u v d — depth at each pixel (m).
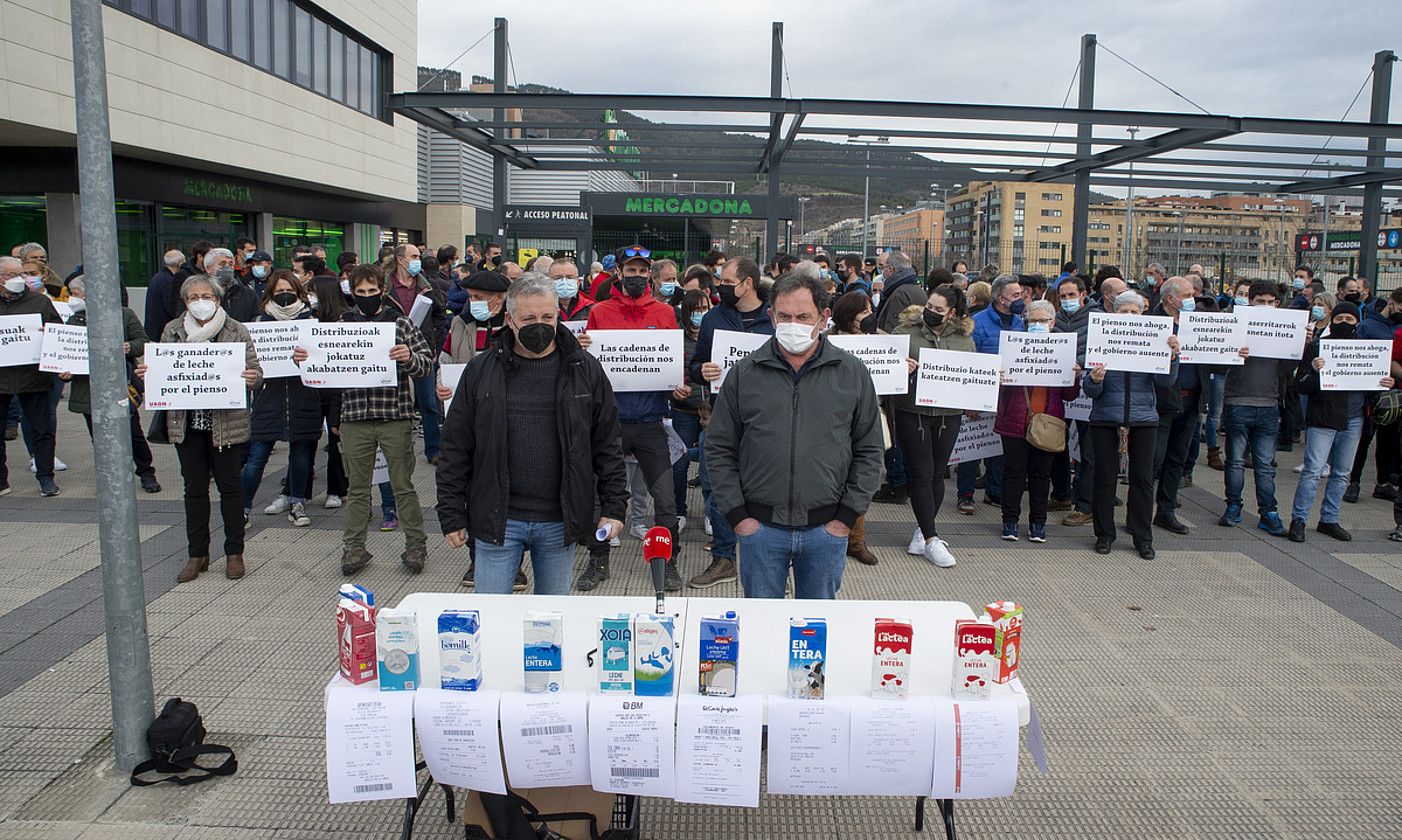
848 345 6.07
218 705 4.40
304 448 7.23
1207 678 4.88
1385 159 15.43
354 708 2.79
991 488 8.43
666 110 11.81
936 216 32.81
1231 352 7.08
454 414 3.71
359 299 5.96
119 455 3.73
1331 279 24.64
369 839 3.42
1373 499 8.88
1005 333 6.75
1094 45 14.84
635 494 7.05
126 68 15.65
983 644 2.76
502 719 2.75
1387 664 5.09
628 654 2.78
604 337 5.73
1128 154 13.85
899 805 3.71
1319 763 4.05
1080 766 4.00
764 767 3.86
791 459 3.73
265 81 20.39
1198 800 3.76
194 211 19.61
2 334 7.55
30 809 3.57
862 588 6.14
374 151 26.47
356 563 6.22
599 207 15.55
